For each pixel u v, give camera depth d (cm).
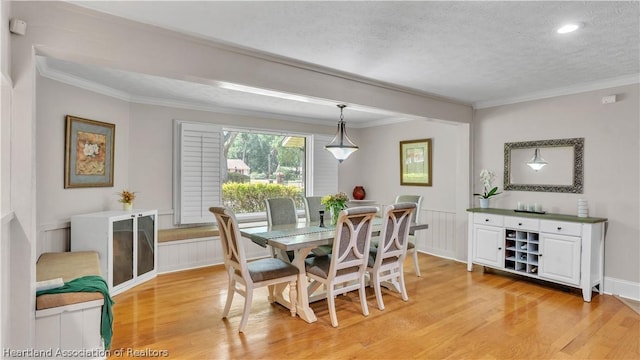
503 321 303
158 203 473
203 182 495
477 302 348
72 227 352
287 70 313
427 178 562
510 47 276
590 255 352
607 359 242
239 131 552
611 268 374
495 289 387
